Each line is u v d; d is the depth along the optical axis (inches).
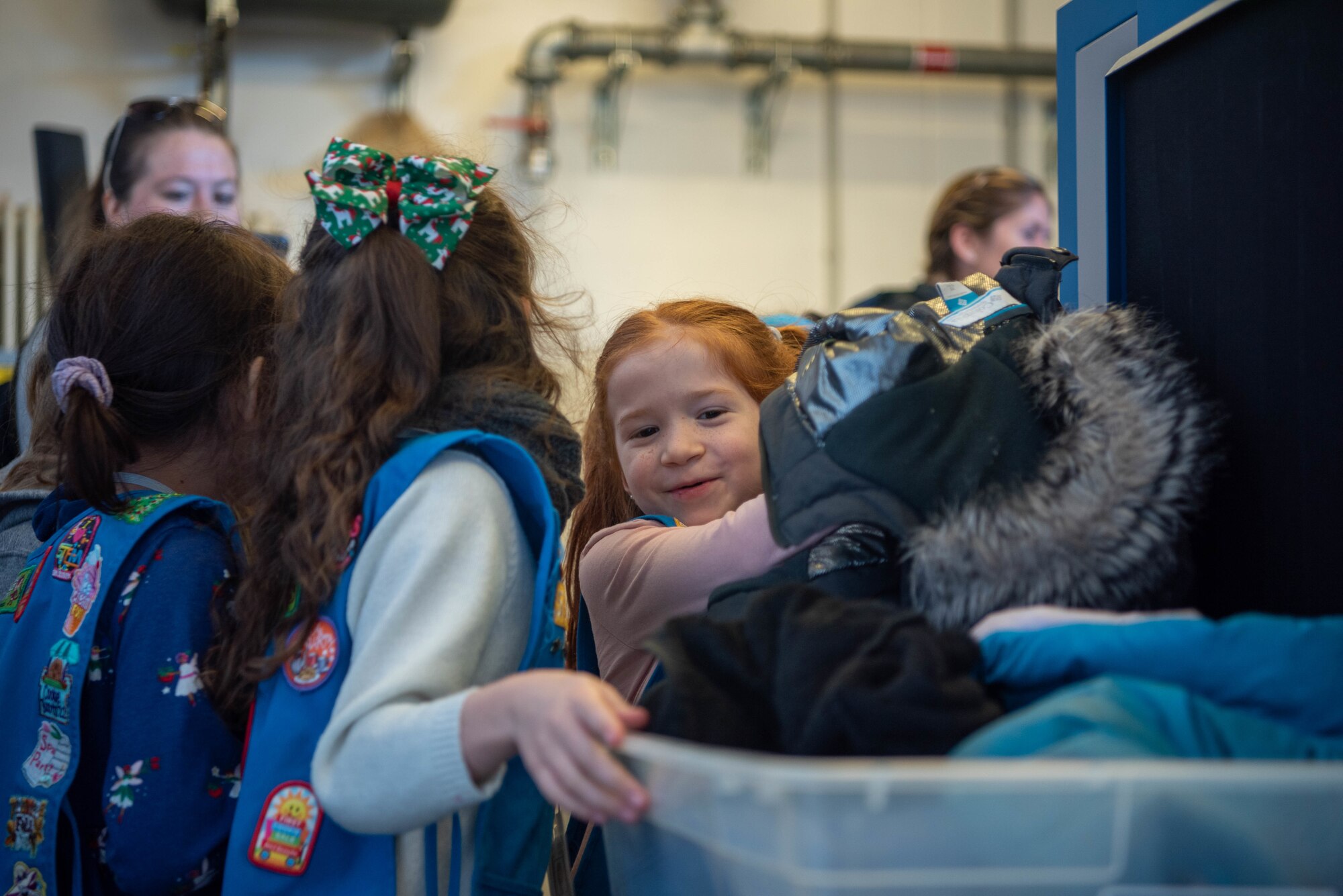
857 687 23.8
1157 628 25.3
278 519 34.3
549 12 171.0
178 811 33.1
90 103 155.3
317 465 32.8
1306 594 29.8
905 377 31.7
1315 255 29.3
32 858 34.1
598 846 37.0
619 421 43.1
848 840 19.5
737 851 21.2
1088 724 22.7
